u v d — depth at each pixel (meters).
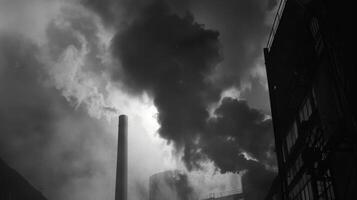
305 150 15.05
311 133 17.88
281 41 21.91
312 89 17.89
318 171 14.85
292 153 21.20
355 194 12.73
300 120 20.42
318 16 14.33
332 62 13.73
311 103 18.12
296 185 20.91
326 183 15.62
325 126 15.48
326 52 14.18
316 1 14.37
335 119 14.21
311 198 17.84
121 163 47.97
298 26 18.73
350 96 12.51
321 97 15.92
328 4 13.67
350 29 12.64
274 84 24.06
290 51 20.41
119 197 46.41
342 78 12.99
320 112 16.14
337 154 13.93
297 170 20.73
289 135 22.28
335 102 14.10
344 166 13.45
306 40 17.75
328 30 13.77
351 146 12.74
